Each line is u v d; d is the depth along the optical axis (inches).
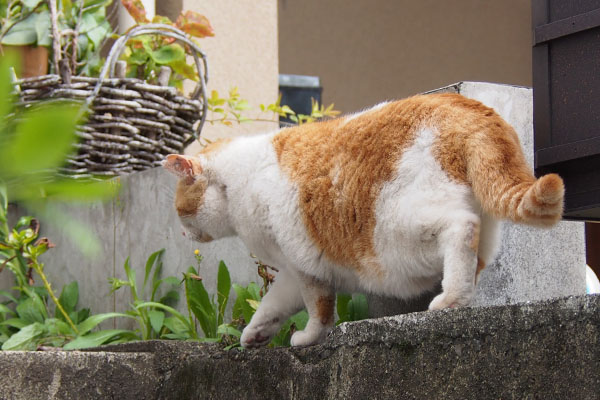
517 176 79.4
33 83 157.0
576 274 119.0
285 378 91.5
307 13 335.9
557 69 94.7
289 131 105.3
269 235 103.1
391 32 343.0
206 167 109.6
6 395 100.6
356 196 91.5
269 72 225.0
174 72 190.9
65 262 170.4
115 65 171.8
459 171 84.4
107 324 160.9
